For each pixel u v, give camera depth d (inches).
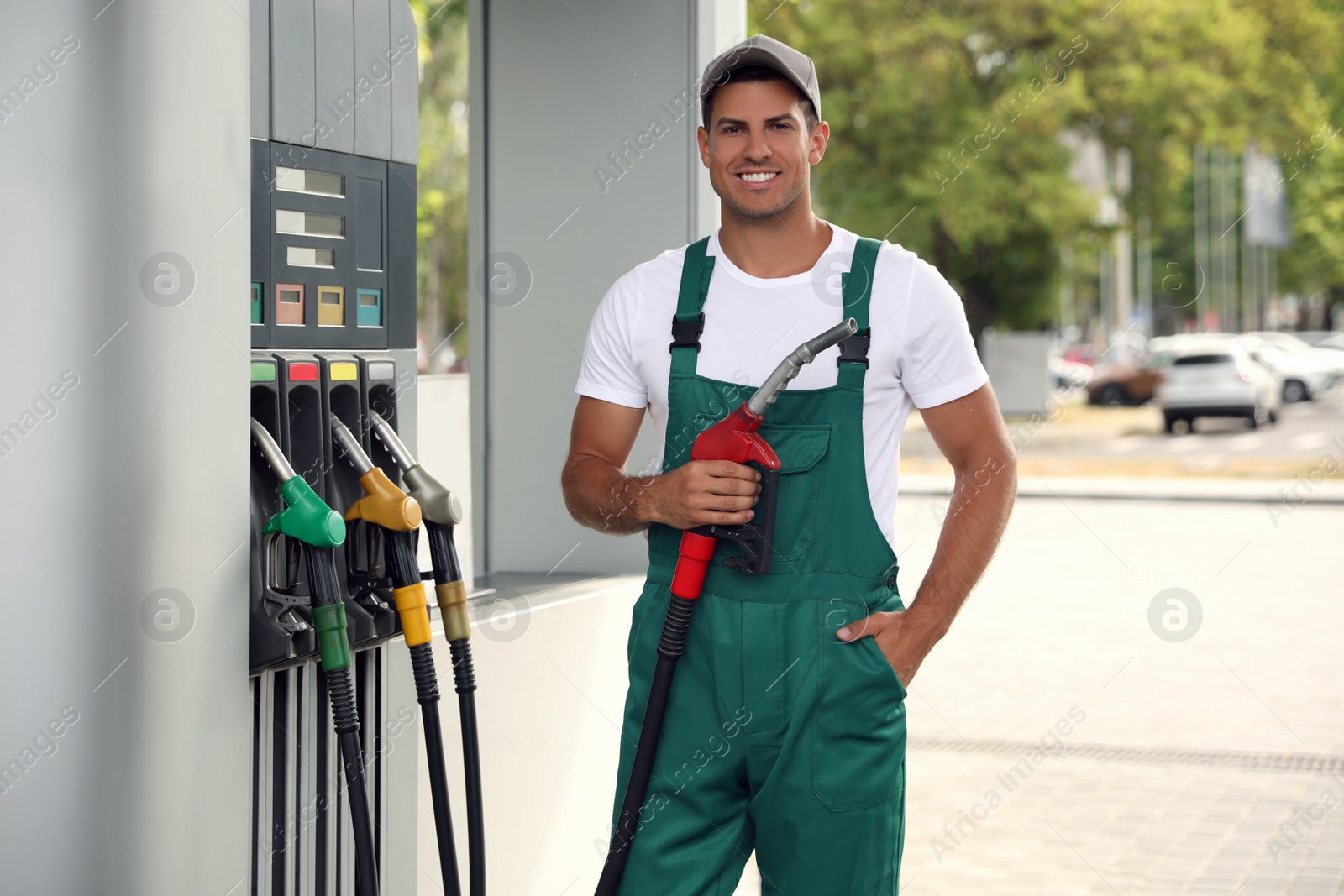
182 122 68.1
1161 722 210.8
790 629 74.3
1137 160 726.5
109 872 68.5
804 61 76.9
